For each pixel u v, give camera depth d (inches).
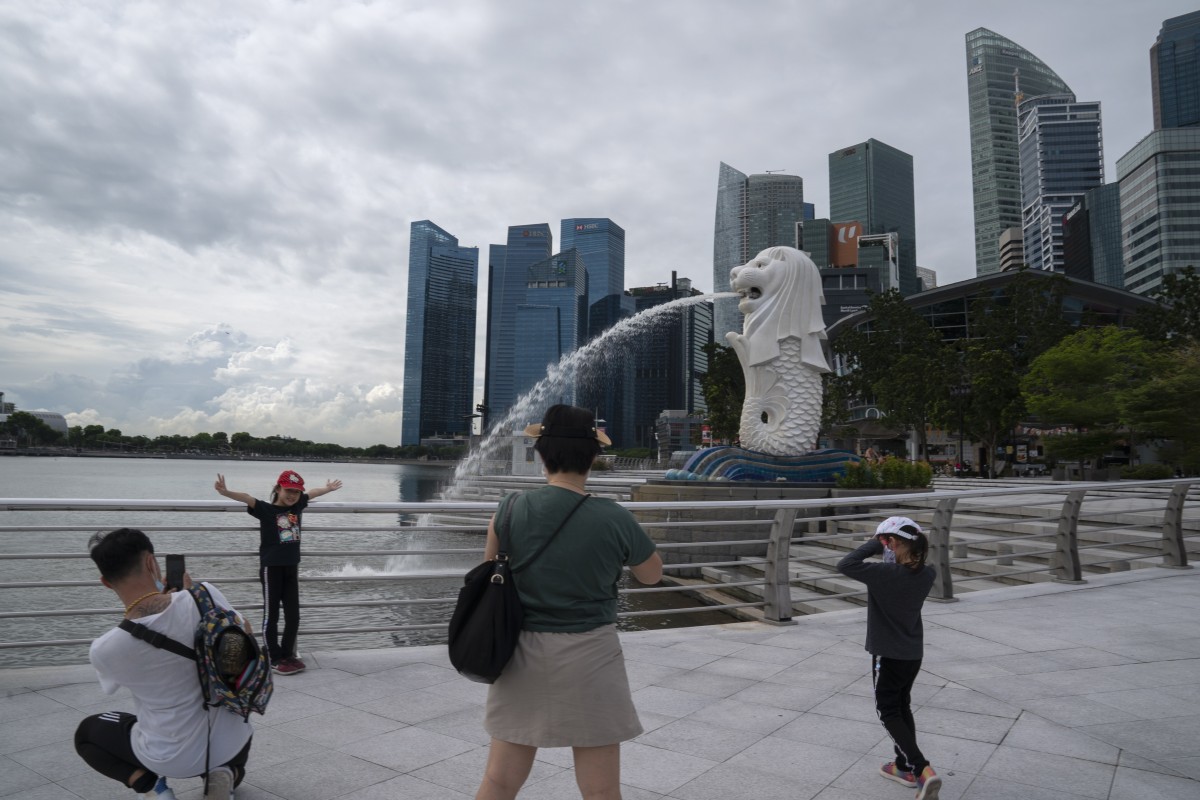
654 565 106.0
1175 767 151.3
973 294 2534.5
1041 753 158.4
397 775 143.9
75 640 208.5
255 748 156.7
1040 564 455.8
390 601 228.4
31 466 4389.8
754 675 214.2
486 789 97.8
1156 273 4188.0
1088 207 6205.7
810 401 858.1
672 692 198.8
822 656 234.7
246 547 765.9
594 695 95.4
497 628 93.2
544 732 94.3
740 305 888.9
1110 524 487.2
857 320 2815.0
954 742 164.6
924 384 1723.7
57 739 159.3
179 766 115.7
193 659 116.8
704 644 249.9
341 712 179.2
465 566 708.7
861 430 2613.2
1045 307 1820.9
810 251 6717.5
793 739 165.9
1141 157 4338.1
